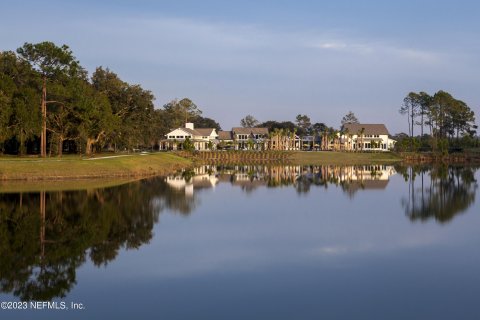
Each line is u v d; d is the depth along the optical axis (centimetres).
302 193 5419
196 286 2031
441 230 3234
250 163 13150
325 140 19275
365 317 1711
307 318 1700
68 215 3672
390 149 17625
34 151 10462
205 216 3750
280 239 2925
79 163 7375
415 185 6506
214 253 2575
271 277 2159
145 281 2092
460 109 17750
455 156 14975
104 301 1858
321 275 2192
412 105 18000
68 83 8838
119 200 4556
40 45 8406
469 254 2578
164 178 7412
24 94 8094
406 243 2842
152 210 4000
